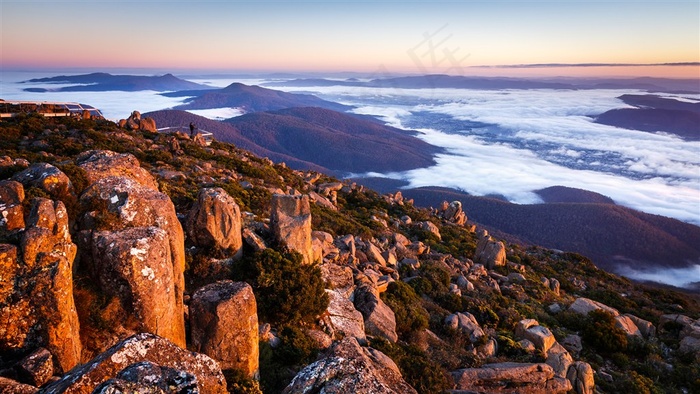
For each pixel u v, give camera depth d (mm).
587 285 44562
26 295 9023
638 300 41344
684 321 30875
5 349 8828
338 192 61125
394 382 9375
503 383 17750
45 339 9023
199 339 11641
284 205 20156
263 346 13844
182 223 17375
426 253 38344
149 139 56156
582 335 27188
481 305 27031
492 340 22484
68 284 9469
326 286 19859
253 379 11984
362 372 7352
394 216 55094
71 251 10344
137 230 11617
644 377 22641
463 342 21672
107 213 12344
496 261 40938
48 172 12555
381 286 23766
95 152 17766
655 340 28266
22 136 41531
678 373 23812
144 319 10633
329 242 26250
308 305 16078
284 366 13719
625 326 28797
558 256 55406
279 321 15758
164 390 6059
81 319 10227
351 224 37125
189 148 53531
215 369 8156
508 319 26000
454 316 23281
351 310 18922
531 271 43562
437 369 16516
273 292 15820
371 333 18578
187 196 22859
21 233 9703
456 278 32719
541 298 34062
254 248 17719
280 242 19266
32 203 10734
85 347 10117
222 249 16750
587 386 20156
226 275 16391
